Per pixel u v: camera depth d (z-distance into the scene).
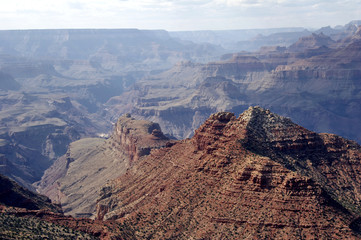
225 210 175.50
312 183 170.88
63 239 154.25
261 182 174.25
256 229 163.50
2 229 149.00
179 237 174.50
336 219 162.75
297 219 162.62
